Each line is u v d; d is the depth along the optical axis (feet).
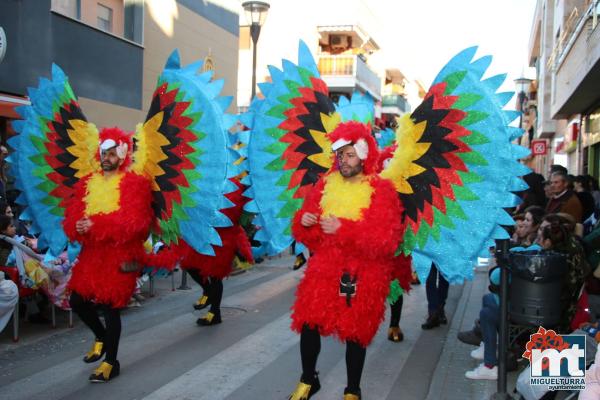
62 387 14.80
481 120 12.18
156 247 21.86
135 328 20.62
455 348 18.49
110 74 39.47
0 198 23.98
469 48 12.39
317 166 14.52
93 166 16.31
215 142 14.35
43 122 17.66
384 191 12.49
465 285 30.19
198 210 14.75
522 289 14.08
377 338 19.80
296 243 14.82
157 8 44.11
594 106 46.19
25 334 19.83
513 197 11.93
